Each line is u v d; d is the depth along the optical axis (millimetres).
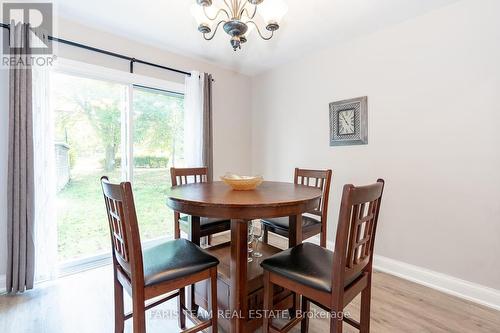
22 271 1944
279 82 3430
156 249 1419
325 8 2068
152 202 2965
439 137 2090
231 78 3572
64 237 2402
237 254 1369
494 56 1826
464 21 1944
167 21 2301
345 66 2699
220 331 1562
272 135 3551
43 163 2039
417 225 2229
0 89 1952
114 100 2670
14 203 1903
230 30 1517
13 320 1662
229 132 3574
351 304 1886
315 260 1294
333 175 2850
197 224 1949
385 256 2441
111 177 2668
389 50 2361
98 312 1761
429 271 2160
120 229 1187
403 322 1664
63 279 2197
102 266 2449
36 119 2000
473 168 1934
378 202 1273
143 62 2719
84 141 2490
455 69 1994
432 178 2137
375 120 2475
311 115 3057
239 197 1379
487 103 1863
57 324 1632
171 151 3107
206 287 1637
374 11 2113
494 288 1854
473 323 1661
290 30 2434
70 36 2275
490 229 1870
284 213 1266
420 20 2166
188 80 3006
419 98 2188
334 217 2852
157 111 2984
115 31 2475
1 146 1968
